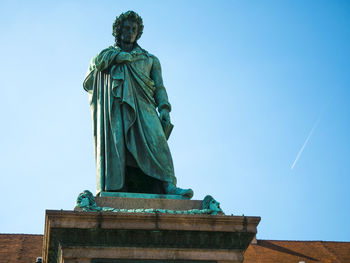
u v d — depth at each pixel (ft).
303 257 92.63
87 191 40.11
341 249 97.35
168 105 51.60
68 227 35.96
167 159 47.19
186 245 37.40
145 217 36.99
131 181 47.70
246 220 38.37
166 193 45.11
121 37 55.06
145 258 36.45
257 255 92.22
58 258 37.24
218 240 37.81
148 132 47.88
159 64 53.88
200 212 39.37
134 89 49.78
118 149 46.21
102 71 50.65
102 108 48.85
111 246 36.47
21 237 87.04
